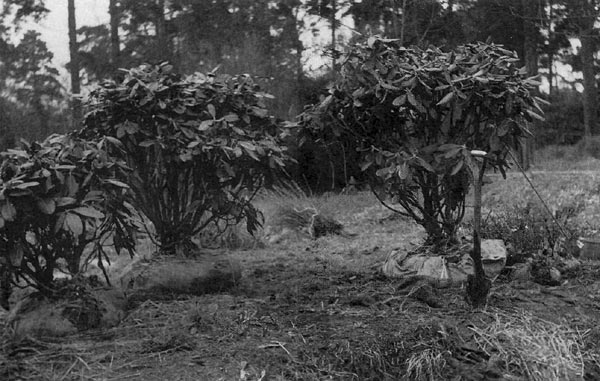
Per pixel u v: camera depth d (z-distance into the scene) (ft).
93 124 19.13
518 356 14.75
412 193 21.62
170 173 19.93
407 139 20.01
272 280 22.22
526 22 86.53
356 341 14.67
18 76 79.51
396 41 19.72
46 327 15.30
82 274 17.15
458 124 20.27
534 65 88.94
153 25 84.48
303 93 64.03
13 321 15.65
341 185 56.54
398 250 22.11
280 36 81.61
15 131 66.90
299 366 13.66
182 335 14.74
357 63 19.71
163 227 20.44
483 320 16.38
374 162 20.02
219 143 18.58
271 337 14.93
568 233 26.00
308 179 55.93
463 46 20.97
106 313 16.07
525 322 16.16
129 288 19.19
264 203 39.45
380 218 41.50
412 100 18.66
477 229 17.16
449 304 17.85
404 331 15.31
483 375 14.02
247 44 67.21
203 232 29.25
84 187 15.71
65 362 13.60
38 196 14.70
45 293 16.14
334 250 30.42
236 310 16.87
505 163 21.16
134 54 79.46
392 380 13.80
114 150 18.57
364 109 20.30
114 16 78.64
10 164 14.75
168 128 19.01
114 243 17.67
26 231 15.39
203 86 19.85
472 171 17.56
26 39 81.35
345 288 20.20
